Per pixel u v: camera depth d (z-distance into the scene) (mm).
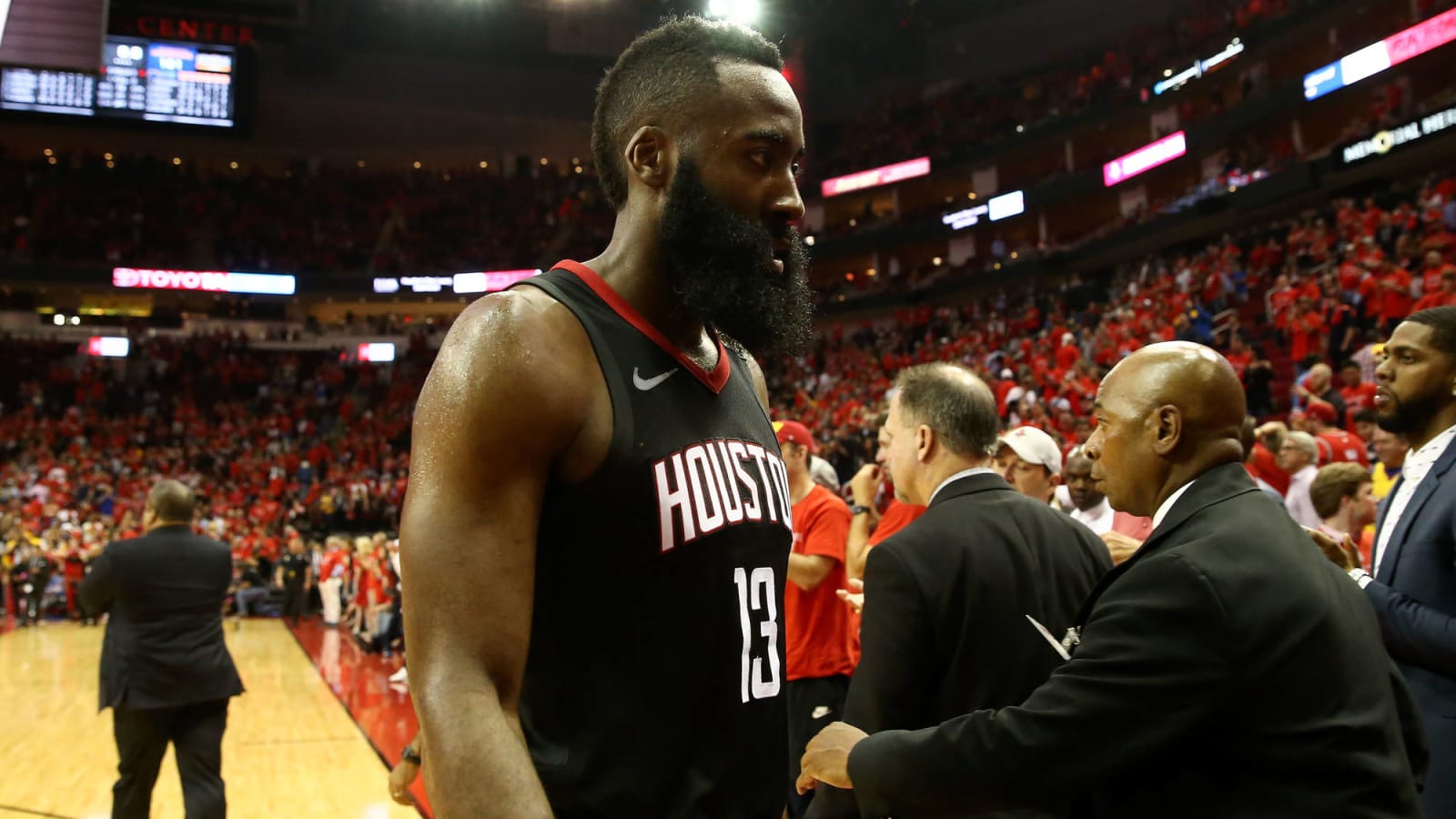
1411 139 14672
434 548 935
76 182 26000
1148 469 1624
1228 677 1322
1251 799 1325
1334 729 1306
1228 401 1604
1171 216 19094
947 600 1941
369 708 7605
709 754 1081
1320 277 12930
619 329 1119
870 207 26906
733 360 1321
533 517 994
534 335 1021
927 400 2273
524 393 984
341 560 14477
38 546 15281
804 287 1173
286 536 17859
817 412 18781
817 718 3312
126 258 25422
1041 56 25578
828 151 28016
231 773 5527
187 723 3852
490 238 27688
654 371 1128
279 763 5770
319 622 15156
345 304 28562
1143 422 1624
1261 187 17234
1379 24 18016
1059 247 22844
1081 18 25016
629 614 1049
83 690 8648
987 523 2051
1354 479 3303
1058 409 10336
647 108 1146
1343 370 7699
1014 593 1957
